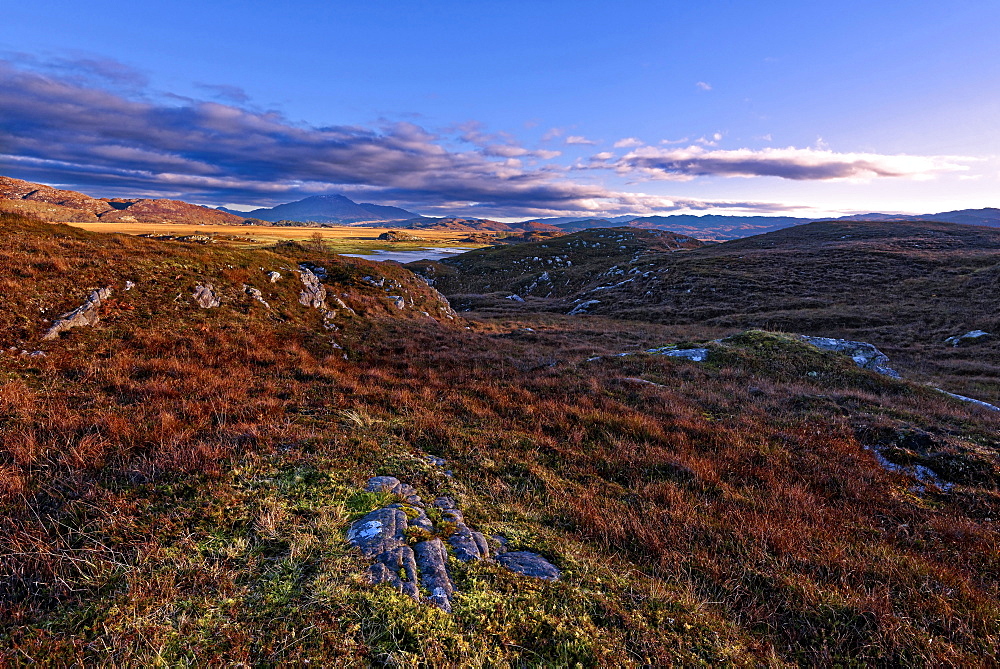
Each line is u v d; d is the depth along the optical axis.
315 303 23.94
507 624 3.96
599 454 9.44
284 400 10.57
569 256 92.31
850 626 4.79
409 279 37.62
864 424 11.77
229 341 15.44
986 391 19.94
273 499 5.63
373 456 7.55
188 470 6.26
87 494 5.48
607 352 24.16
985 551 6.66
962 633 4.79
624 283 61.34
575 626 4.04
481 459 8.47
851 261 56.59
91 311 13.99
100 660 3.27
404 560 4.62
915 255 56.03
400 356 18.38
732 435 11.10
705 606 4.88
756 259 61.53
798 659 4.45
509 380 15.55
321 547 4.73
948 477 9.25
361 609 3.85
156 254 19.94
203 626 3.61
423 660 3.41
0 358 10.41
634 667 3.69
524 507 6.80
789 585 5.38
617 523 6.47
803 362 18.78
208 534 4.84
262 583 4.15
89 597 3.88
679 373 17.62
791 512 7.56
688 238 118.44
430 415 10.51
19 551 4.27
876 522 7.60
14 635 3.49
